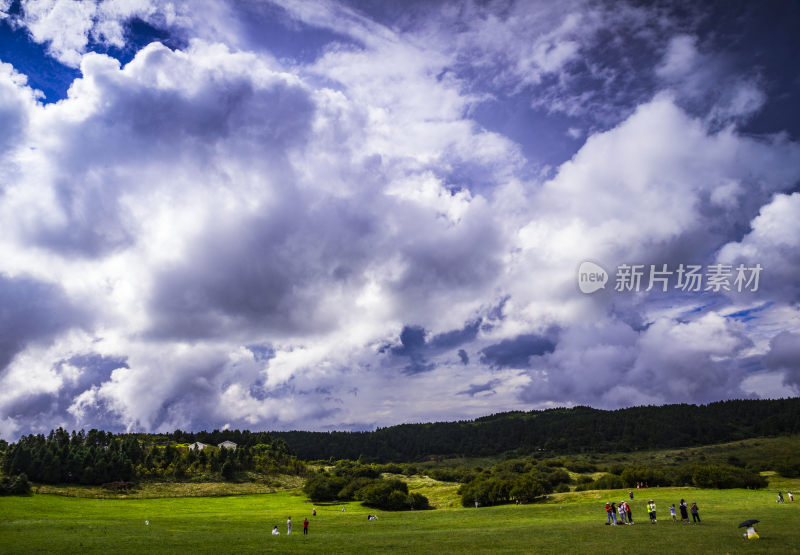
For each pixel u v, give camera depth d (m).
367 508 124.12
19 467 138.38
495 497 119.69
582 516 73.62
